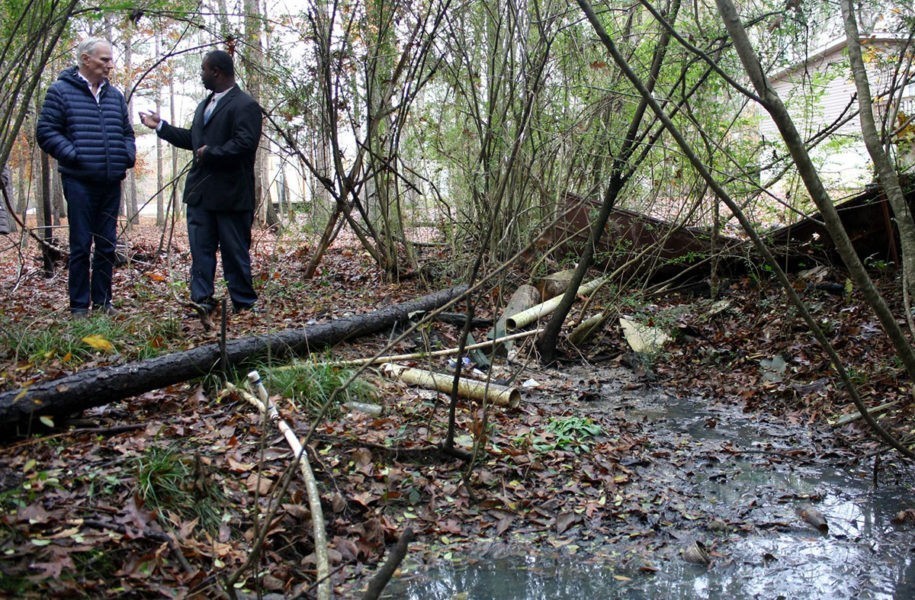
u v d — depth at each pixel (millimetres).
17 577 2547
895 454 4645
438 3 7352
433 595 3074
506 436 4641
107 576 2758
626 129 7344
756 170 6309
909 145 6965
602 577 3258
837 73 7613
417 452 4195
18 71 4672
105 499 3137
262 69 7973
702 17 7258
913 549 3498
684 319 7539
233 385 4527
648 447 4816
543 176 8359
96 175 6023
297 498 3469
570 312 7742
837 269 8094
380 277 8844
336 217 8469
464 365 6047
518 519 3783
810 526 3752
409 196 9891
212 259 6484
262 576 2994
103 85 6141
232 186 6340
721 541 3605
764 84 2836
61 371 4363
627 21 7469
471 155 8891
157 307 6547
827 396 5621
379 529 3457
